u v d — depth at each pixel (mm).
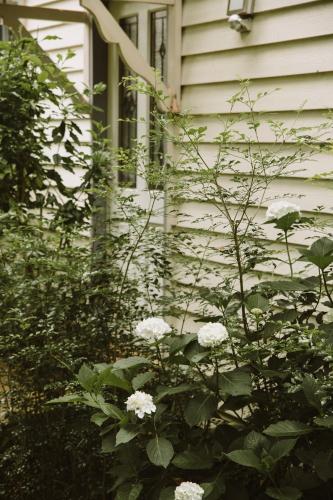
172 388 2619
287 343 2572
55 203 4559
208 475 2646
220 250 3174
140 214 3531
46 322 3131
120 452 2598
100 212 4668
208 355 2605
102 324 3271
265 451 2379
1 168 4445
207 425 2803
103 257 3498
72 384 2844
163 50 5473
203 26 4812
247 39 4457
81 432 2988
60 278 3246
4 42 4449
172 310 3414
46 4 7145
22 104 4406
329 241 2754
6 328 3225
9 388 3271
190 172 3139
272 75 4309
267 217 2812
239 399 2715
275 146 4281
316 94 4047
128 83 5805
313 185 4031
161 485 2611
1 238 3752
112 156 4418
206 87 4836
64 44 6922
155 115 3268
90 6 4773
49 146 4633
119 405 2969
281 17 4219
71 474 3283
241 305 2863
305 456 2438
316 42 4031
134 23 5785
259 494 2590
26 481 3264
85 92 4617
